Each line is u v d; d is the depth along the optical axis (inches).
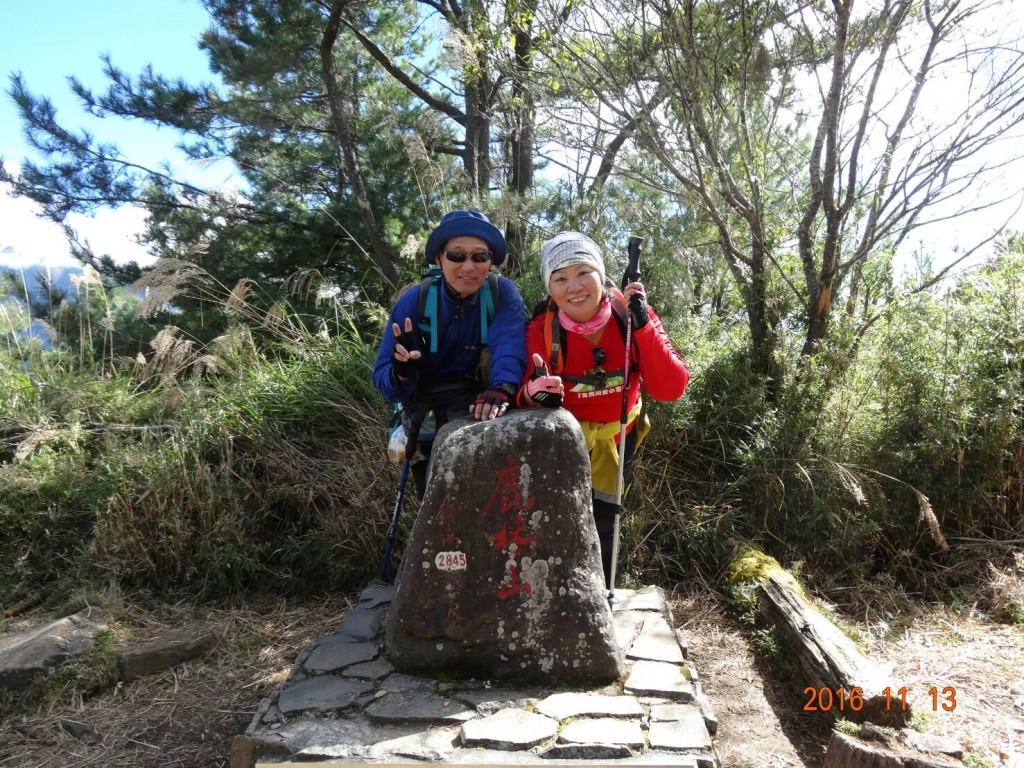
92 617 161.6
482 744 98.7
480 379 135.9
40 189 362.6
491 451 115.7
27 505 194.1
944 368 184.2
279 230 383.6
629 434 139.3
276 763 96.2
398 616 117.9
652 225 216.4
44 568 187.9
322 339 225.9
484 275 128.7
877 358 193.6
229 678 147.0
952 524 190.7
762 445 185.5
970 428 186.4
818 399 192.1
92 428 217.6
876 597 172.9
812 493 182.2
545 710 106.0
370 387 204.2
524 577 115.4
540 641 114.7
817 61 202.4
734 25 196.4
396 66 363.3
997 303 195.0
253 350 229.5
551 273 126.0
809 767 115.9
